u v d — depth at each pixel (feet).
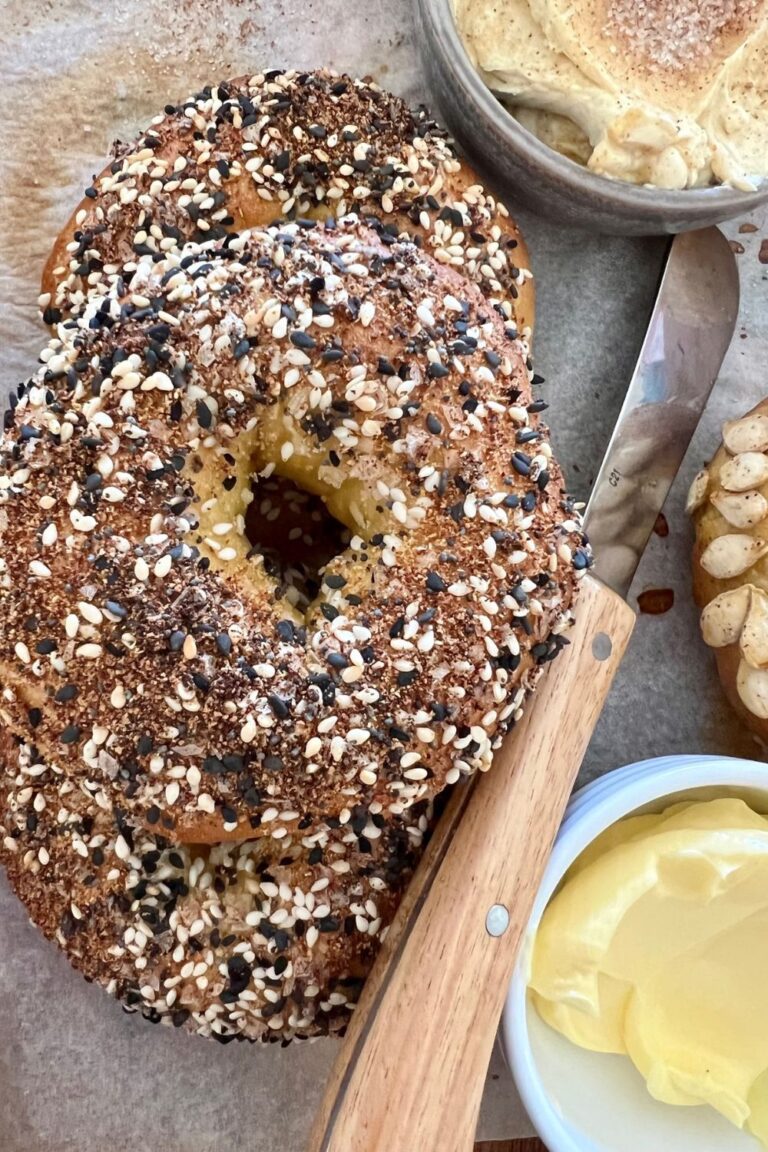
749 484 0.84
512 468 0.75
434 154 0.85
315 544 0.85
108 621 0.71
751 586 0.85
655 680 0.92
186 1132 0.88
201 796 0.72
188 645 0.70
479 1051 0.72
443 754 0.74
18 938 0.87
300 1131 0.89
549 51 0.83
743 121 0.84
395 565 0.74
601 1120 0.81
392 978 0.74
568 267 0.93
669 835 0.79
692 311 0.89
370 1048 0.73
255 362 0.72
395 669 0.73
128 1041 0.88
